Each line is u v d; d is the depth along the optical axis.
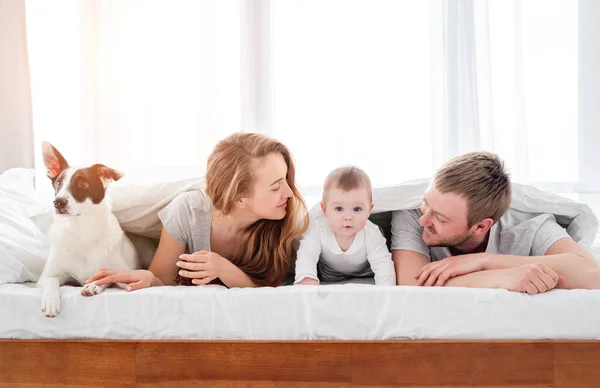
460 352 1.02
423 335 1.04
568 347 1.01
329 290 1.08
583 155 2.28
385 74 2.22
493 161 1.29
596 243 1.70
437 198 1.25
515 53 2.17
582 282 1.15
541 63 2.23
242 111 2.28
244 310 1.08
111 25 2.27
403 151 2.22
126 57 2.28
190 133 2.29
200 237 1.39
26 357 1.10
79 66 2.28
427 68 2.21
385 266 1.37
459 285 1.18
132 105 2.28
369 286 1.10
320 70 2.24
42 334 1.11
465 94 2.16
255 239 1.44
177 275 1.40
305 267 1.37
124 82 2.28
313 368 1.04
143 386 1.07
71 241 1.25
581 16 2.24
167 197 1.45
